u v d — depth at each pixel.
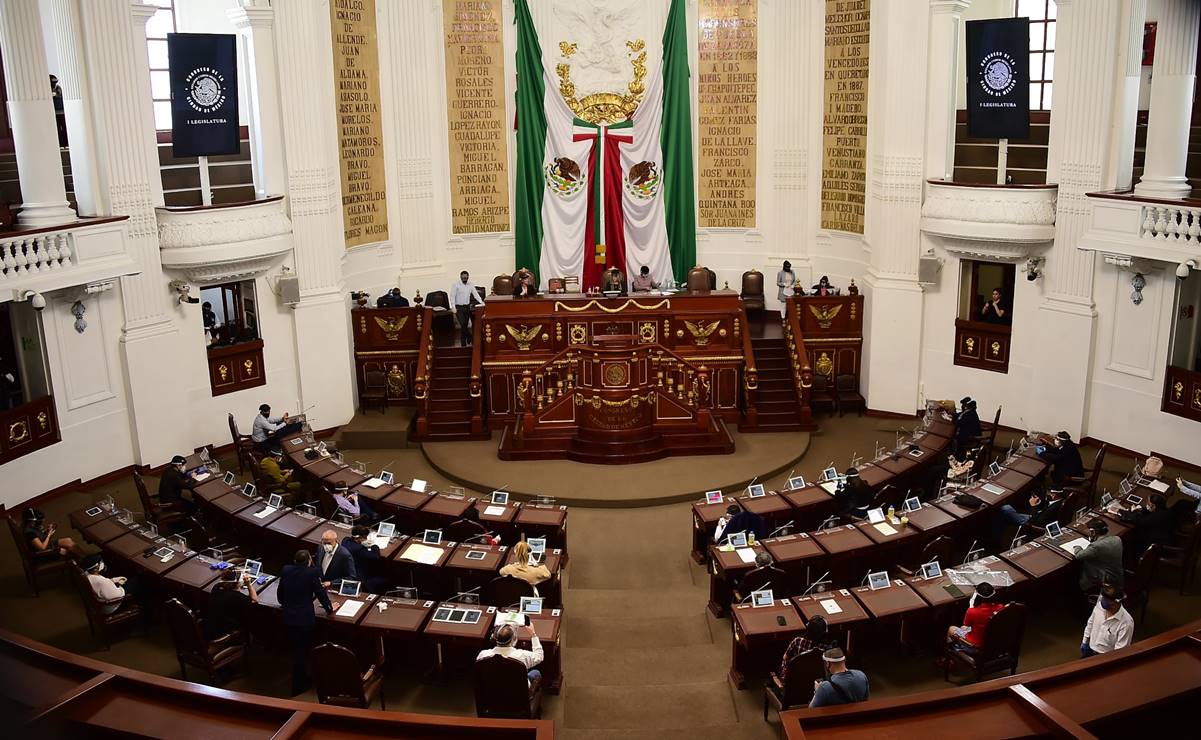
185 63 15.67
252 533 13.19
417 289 21.27
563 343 18.66
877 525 12.56
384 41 19.97
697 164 21.88
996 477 13.99
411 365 19.62
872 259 19.41
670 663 11.18
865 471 14.66
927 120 18.08
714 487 16.28
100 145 15.61
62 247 14.66
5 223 14.54
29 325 15.14
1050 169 17.00
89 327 15.80
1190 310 15.60
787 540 12.22
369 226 20.27
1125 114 15.93
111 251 15.38
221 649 10.62
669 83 21.30
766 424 18.66
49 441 15.36
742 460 17.31
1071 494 13.25
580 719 9.99
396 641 10.81
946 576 11.02
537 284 22.17
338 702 9.60
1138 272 15.82
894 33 18.02
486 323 18.52
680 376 18.36
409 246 21.16
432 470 17.52
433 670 10.74
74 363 15.63
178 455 14.72
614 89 21.53
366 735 5.02
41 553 12.59
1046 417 17.50
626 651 11.39
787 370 19.36
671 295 18.58
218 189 19.81
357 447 18.53
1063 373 17.14
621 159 21.84
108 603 11.41
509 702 9.33
